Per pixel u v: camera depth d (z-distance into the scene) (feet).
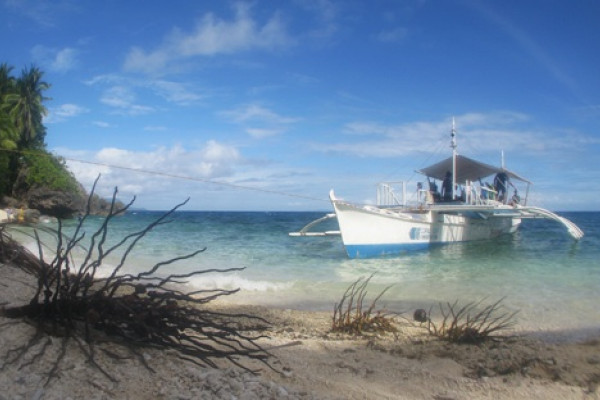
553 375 15.53
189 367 10.24
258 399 9.62
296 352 16.24
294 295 32.99
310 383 12.34
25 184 159.74
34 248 43.37
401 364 15.81
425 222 69.46
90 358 9.18
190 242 74.38
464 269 49.11
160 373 9.63
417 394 13.05
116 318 10.70
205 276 39.81
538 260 55.88
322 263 52.49
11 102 158.30
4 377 8.17
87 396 8.20
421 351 17.79
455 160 74.23
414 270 48.55
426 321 24.99
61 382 8.40
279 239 82.17
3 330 9.62
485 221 85.92
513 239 87.61
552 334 22.65
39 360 8.85
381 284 38.55
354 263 53.93
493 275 44.29
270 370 12.93
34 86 161.89
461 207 69.36
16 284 13.09
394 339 20.02
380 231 62.03
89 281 11.11
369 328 21.90
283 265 50.31
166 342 10.83
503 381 14.74
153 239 78.48
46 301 10.62
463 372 15.44
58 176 162.09
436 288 36.88
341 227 58.54
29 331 9.86
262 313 25.52
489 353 17.71
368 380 13.73
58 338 9.84
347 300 31.42
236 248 66.95
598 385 14.71
